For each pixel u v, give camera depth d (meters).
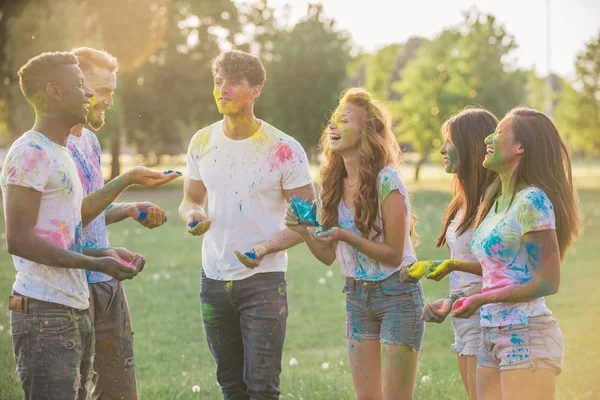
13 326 3.51
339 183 4.32
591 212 21.66
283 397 5.39
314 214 4.08
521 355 3.42
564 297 9.39
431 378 5.79
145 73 41.25
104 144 35.66
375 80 66.94
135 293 9.68
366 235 4.14
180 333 7.62
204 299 4.49
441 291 9.91
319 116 42.72
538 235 3.38
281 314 4.34
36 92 3.52
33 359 3.47
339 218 4.32
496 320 3.50
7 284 9.92
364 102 4.22
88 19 37.81
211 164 4.42
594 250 13.75
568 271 11.45
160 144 44.72
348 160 4.25
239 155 4.38
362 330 4.23
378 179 4.11
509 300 3.40
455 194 4.31
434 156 48.53
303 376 5.95
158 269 11.69
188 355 6.79
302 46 43.22
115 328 4.27
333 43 44.09
